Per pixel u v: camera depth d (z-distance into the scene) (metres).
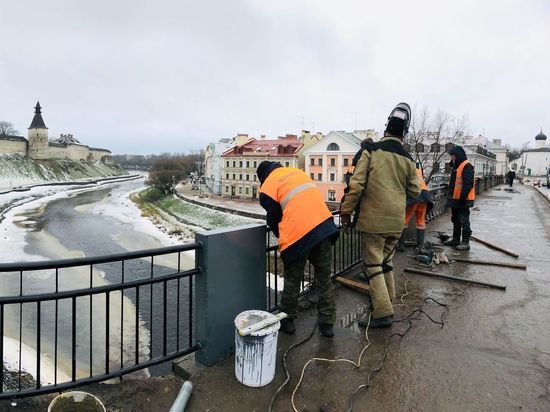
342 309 4.48
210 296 3.22
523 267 6.04
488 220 11.49
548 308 4.50
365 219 3.79
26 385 10.12
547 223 10.82
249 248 3.59
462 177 7.06
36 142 97.81
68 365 11.24
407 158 3.79
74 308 2.91
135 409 2.78
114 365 11.00
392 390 2.92
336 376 3.09
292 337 3.73
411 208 6.52
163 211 54.34
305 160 50.78
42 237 35.12
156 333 12.86
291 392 2.89
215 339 3.31
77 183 98.50
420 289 5.16
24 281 19.33
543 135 88.12
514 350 3.54
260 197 3.47
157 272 21.14
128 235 37.47
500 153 79.88
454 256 6.79
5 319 14.41
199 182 77.88
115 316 14.41
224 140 74.69
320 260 3.63
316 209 3.34
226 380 3.05
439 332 3.90
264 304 3.80
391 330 3.92
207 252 3.19
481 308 4.51
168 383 3.09
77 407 2.58
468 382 3.03
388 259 4.10
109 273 20.91
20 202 61.81
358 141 48.47
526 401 2.79
